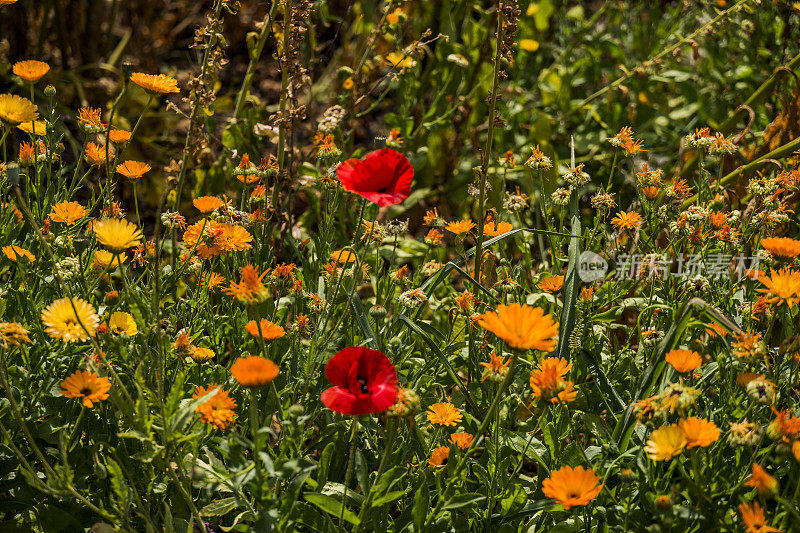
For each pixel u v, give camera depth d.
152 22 3.65
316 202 2.56
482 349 1.67
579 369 1.70
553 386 1.22
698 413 1.50
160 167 2.95
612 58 3.78
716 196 1.99
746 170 2.22
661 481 1.34
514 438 1.48
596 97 3.29
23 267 1.57
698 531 1.29
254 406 1.14
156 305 1.31
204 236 1.61
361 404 1.15
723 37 3.47
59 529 1.40
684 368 1.27
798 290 1.32
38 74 1.70
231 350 1.76
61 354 1.47
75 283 1.66
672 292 1.82
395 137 2.37
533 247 2.62
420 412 1.58
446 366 1.56
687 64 3.61
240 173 1.97
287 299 1.84
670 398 1.21
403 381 1.58
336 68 3.34
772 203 1.90
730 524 1.25
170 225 1.65
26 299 1.56
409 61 2.61
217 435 1.50
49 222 1.79
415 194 2.92
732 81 3.34
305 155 2.78
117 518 1.22
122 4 3.95
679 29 3.58
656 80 3.25
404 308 1.70
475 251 1.75
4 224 1.73
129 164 1.63
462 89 3.09
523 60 3.14
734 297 1.82
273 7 2.24
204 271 1.82
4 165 1.79
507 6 1.66
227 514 1.53
